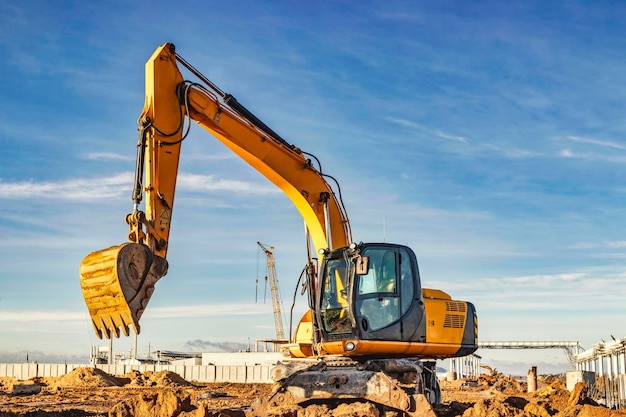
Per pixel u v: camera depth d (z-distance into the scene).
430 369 17.89
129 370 60.12
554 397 29.34
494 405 16.88
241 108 17.27
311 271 17.91
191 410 16.11
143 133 15.42
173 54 16.27
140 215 14.37
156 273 13.96
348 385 15.55
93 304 13.59
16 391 37.88
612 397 28.75
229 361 73.19
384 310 16.41
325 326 16.84
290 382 16.05
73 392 39.88
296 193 18.41
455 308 17.86
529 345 68.00
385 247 16.80
